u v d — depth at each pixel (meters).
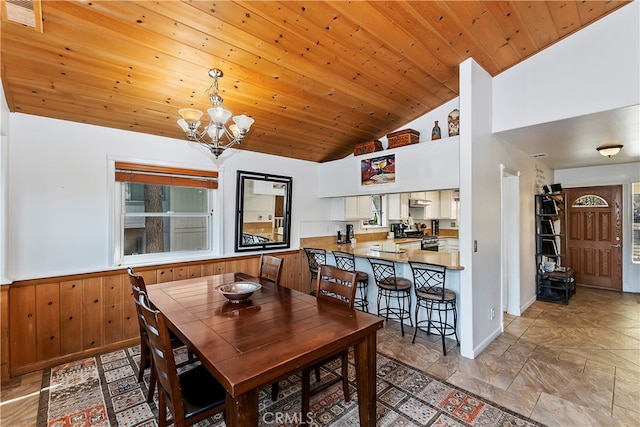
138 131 3.13
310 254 4.46
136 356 2.84
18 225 2.51
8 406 2.10
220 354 1.37
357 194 4.24
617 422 1.90
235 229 3.93
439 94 3.51
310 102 3.20
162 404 1.61
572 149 3.96
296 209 4.64
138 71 2.35
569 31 2.62
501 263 3.40
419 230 6.76
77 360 2.76
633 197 5.02
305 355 1.38
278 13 2.05
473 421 1.92
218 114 2.13
